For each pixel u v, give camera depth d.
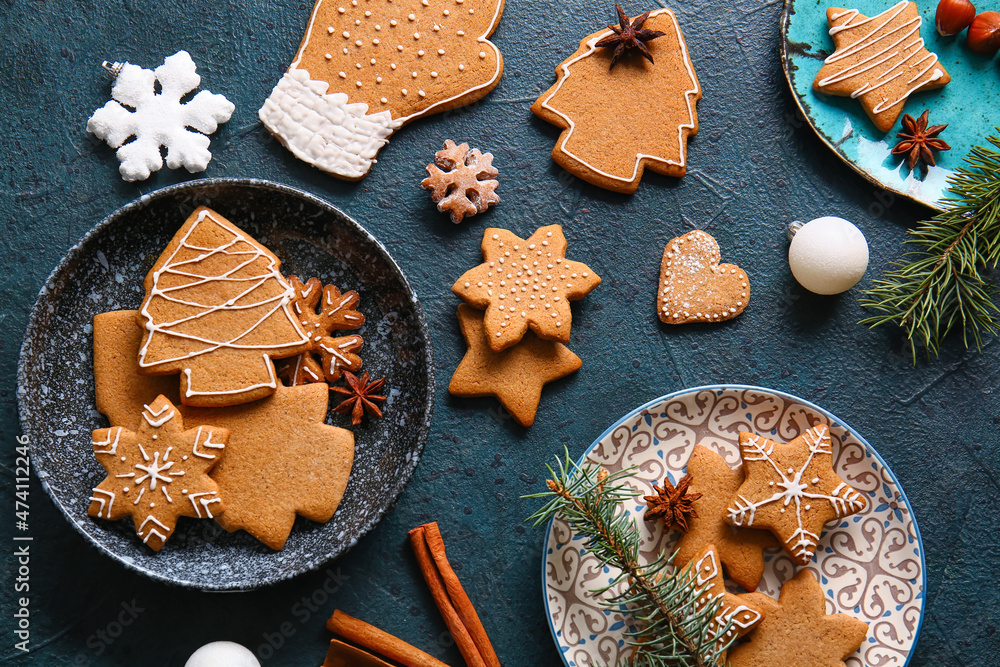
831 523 0.66
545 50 0.69
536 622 0.67
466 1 0.68
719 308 0.68
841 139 0.69
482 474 0.68
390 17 0.68
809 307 0.69
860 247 0.66
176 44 0.69
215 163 0.68
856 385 0.69
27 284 0.67
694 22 0.70
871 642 0.65
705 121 0.70
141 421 0.65
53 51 0.68
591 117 0.69
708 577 0.64
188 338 0.64
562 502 0.59
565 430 0.68
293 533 0.65
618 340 0.69
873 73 0.68
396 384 0.67
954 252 0.65
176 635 0.66
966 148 0.69
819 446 0.65
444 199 0.67
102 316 0.65
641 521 0.66
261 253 0.65
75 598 0.66
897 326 0.69
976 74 0.69
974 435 0.69
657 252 0.69
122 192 0.68
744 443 0.65
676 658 0.59
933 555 0.68
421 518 0.67
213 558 0.65
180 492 0.63
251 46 0.69
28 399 0.63
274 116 0.67
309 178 0.68
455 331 0.68
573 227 0.69
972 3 0.69
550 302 0.67
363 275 0.67
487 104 0.69
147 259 0.66
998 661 0.68
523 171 0.69
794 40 0.69
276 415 0.65
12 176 0.68
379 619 0.67
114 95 0.67
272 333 0.65
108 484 0.63
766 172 0.70
